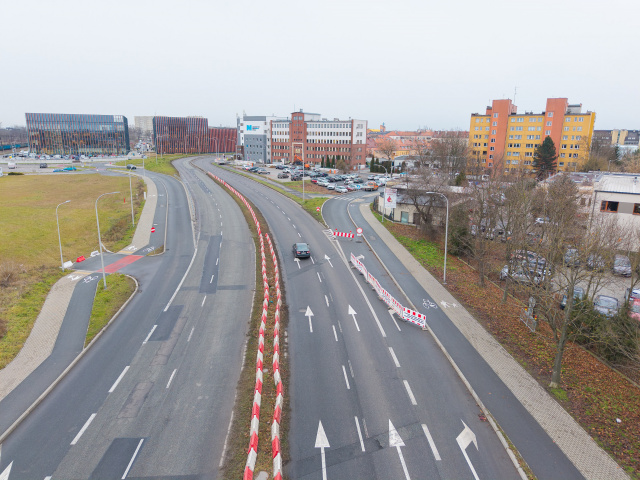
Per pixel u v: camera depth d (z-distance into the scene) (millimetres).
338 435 19922
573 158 117188
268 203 79375
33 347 29297
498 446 19516
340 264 46062
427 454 18859
